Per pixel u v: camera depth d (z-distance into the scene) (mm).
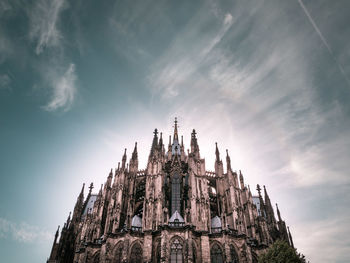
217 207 81000
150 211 67688
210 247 63500
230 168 81500
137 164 87875
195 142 89250
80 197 90625
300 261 51812
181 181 79438
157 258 60344
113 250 62688
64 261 76375
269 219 87000
